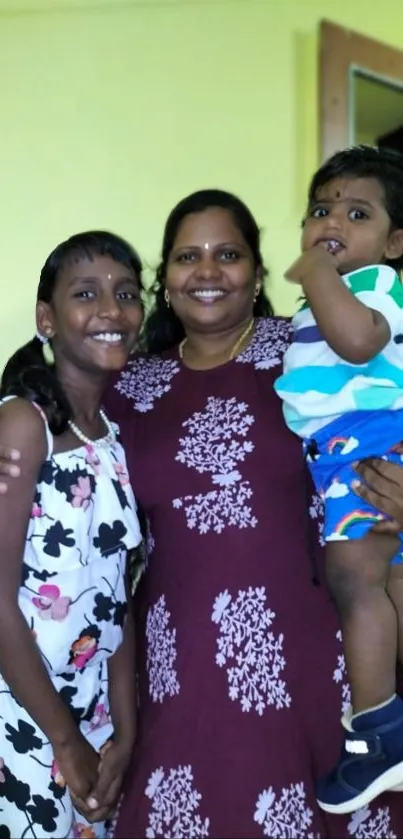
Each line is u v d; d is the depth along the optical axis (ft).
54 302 3.93
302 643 3.83
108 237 3.95
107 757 3.98
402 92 6.75
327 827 3.78
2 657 3.66
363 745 3.59
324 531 3.86
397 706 3.67
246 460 3.95
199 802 3.69
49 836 3.86
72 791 3.79
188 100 6.64
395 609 3.89
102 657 4.00
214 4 6.66
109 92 6.54
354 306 3.46
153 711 3.95
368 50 6.60
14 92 6.41
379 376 3.76
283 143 6.72
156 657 3.99
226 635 3.79
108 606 3.92
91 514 3.80
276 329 4.39
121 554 3.97
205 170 6.66
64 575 3.71
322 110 6.48
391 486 3.67
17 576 3.64
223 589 3.84
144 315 4.47
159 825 3.76
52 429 3.67
